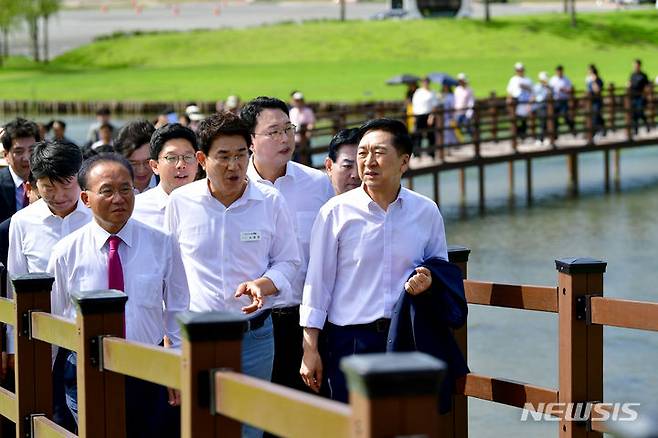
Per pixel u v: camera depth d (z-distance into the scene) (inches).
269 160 346.6
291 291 323.3
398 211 309.9
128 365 265.7
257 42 3929.6
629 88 1662.2
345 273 312.2
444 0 4234.7
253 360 318.3
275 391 198.8
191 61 3799.2
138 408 314.7
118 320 286.2
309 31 3983.8
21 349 331.6
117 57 3991.1
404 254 307.7
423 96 1449.3
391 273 308.5
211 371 224.7
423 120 1445.6
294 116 1438.2
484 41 3668.8
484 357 636.7
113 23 5319.9
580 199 1381.6
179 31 4439.0
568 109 1620.3
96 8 6624.0
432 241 315.0
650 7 4879.4
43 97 3053.6
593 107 1641.2
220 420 227.9
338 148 344.2
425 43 3688.5
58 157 354.9
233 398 215.3
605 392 560.1
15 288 328.8
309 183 352.5
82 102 2856.8
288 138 347.3
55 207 358.6
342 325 311.0
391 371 164.7
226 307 318.7
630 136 1550.2
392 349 300.7
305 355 312.7
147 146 452.1
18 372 332.2
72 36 4862.2
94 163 316.5
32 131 442.6
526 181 1443.2
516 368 612.4
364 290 309.9
